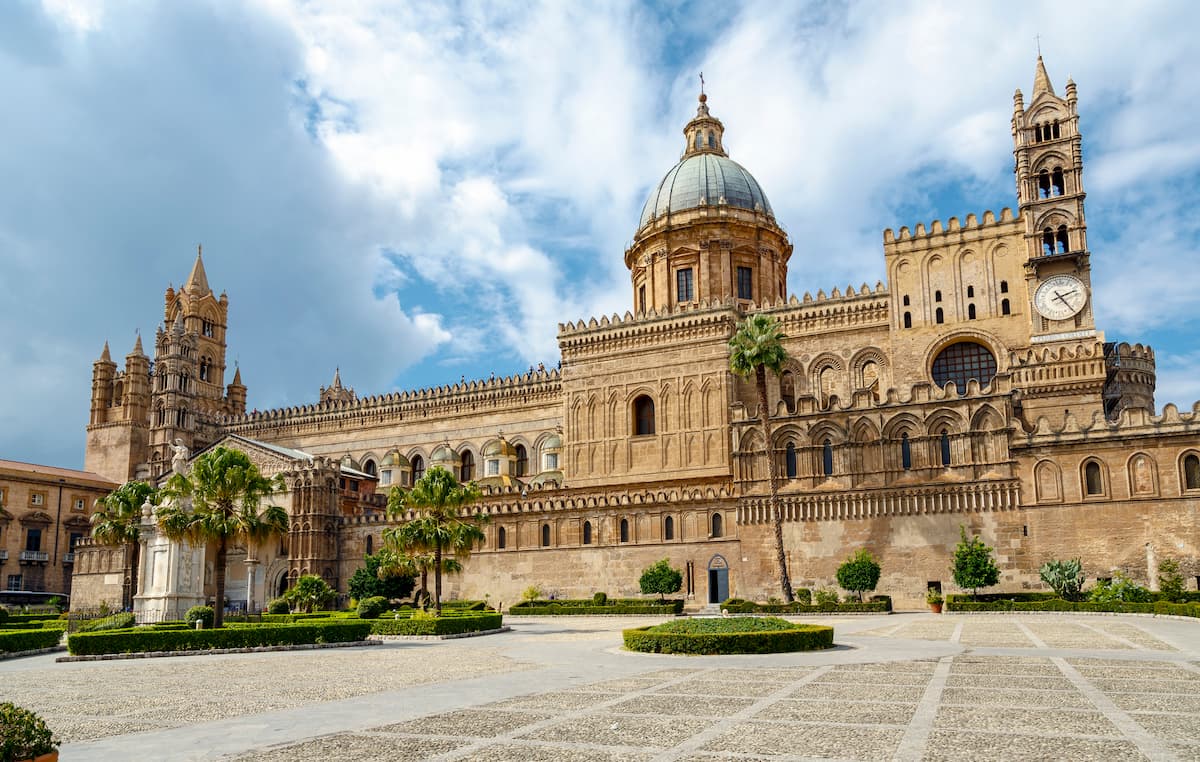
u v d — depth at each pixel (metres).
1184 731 17.91
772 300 101.56
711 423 90.50
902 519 73.69
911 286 85.44
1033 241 79.94
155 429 126.94
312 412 124.38
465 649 43.66
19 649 47.00
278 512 58.62
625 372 95.50
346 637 48.97
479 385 113.81
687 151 114.94
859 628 49.69
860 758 15.94
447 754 16.84
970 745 16.84
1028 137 81.81
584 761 15.98
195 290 135.88
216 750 17.88
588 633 53.78
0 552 113.31
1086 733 17.80
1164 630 43.47
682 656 35.34
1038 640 39.00
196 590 65.75
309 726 20.48
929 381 75.44
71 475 125.00
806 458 77.81
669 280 105.00
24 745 13.56
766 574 77.44
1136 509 66.88
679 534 81.69
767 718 20.02
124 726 21.47
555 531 87.19
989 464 71.81
